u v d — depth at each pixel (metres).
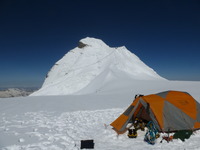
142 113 11.11
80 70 136.62
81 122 12.45
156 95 10.55
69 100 26.67
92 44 183.50
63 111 16.78
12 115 14.73
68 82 113.44
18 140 8.39
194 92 34.19
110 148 7.62
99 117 14.05
